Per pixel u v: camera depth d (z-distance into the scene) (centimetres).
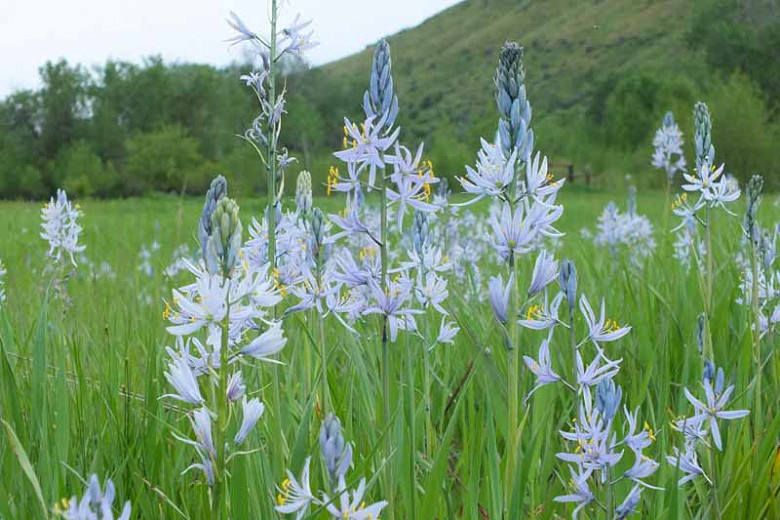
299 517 203
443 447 244
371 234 248
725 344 429
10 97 8719
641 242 866
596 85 10488
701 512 300
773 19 6769
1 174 8350
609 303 524
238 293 200
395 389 325
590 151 7000
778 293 412
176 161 7481
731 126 4728
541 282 253
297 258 307
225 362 198
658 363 429
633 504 237
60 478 268
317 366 354
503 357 400
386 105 242
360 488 199
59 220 547
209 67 8638
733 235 666
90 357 445
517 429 247
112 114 8594
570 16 15500
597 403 238
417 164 244
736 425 336
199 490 279
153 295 697
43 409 297
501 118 253
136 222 2141
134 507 288
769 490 309
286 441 288
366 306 292
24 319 544
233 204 197
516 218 246
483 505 296
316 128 5900
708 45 6969
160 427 321
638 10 14662
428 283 332
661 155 696
